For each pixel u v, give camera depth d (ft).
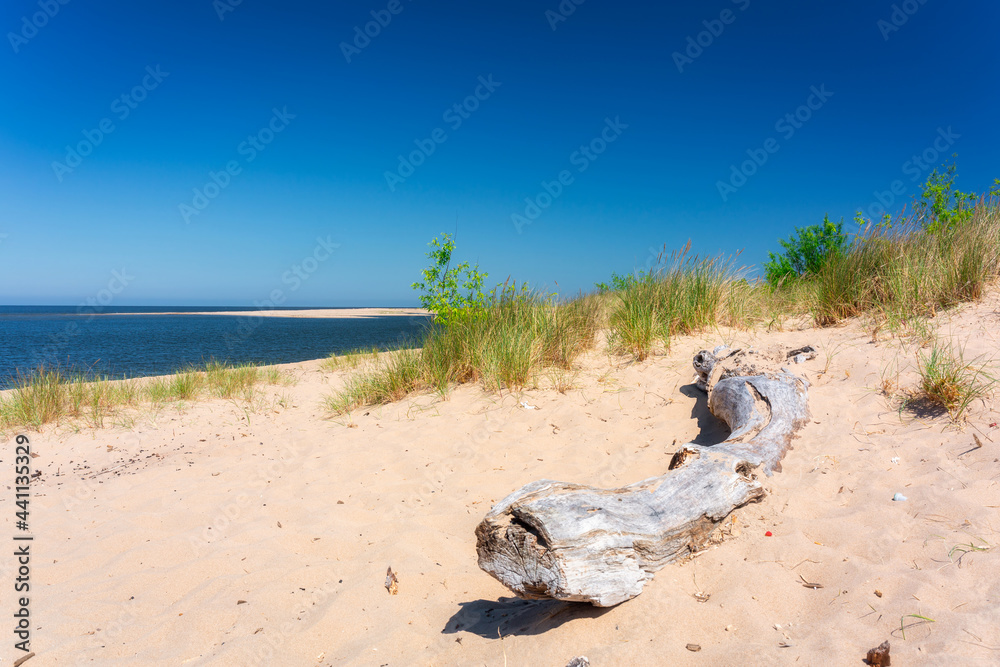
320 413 24.14
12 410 23.39
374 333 100.07
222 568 11.16
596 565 7.71
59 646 8.77
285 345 72.08
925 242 20.68
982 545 8.05
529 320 23.75
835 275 21.04
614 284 31.01
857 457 11.61
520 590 8.07
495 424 18.61
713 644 6.93
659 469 13.75
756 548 8.96
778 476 11.28
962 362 13.62
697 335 22.38
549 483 8.92
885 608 7.02
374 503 14.08
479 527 8.54
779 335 20.49
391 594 9.81
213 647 8.77
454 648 8.06
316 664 8.21
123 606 10.00
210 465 17.87
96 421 23.44
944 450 11.20
